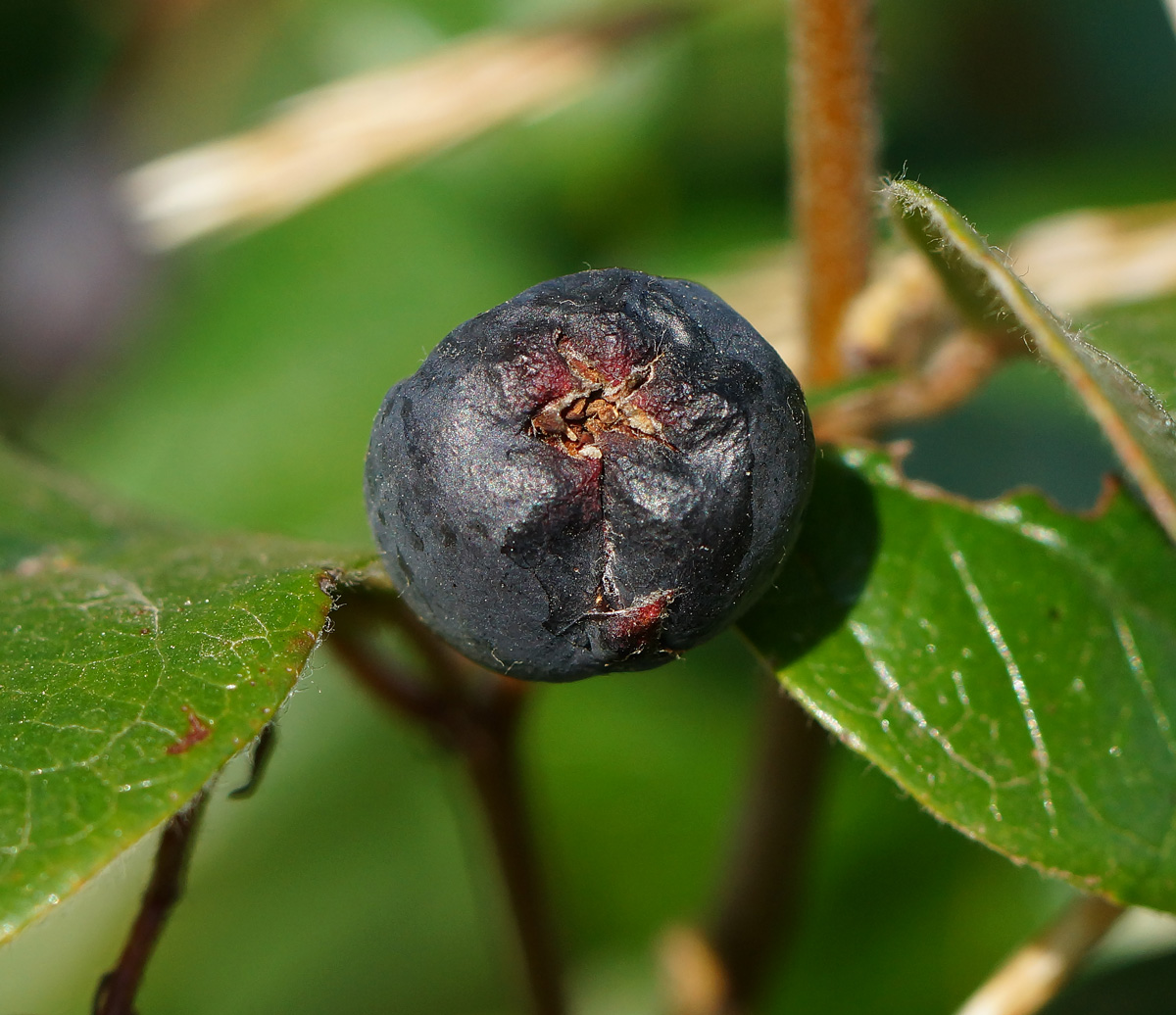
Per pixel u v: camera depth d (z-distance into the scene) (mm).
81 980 106
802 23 77
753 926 87
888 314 78
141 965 69
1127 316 79
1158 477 62
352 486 118
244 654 65
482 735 82
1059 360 62
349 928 111
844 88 77
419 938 111
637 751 117
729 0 99
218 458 121
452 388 65
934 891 105
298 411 122
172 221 86
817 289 79
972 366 77
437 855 114
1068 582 71
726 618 65
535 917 84
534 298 65
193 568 72
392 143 86
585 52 88
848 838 107
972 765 69
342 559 68
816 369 80
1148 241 87
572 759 117
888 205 71
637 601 64
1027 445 122
